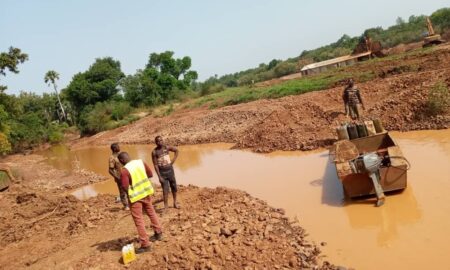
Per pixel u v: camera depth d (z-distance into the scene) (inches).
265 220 348.8
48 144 1987.0
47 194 633.6
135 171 299.4
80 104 2401.6
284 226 339.9
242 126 904.3
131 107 2196.1
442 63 874.1
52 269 304.0
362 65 1301.7
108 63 2603.3
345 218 342.0
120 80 2491.4
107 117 2027.6
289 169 521.7
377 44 1676.9
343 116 675.4
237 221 341.1
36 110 2773.1
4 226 465.7
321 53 2992.1
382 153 418.0
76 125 2432.3
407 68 921.5
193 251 288.5
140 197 298.7
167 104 2249.0
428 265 251.6
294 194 422.9
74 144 1800.0
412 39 2239.2
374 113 636.1
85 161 1148.5
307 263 269.9
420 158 438.6
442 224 295.9
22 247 378.3
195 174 631.2
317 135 623.5
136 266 280.8
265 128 732.0
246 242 297.3
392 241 290.0
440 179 371.2
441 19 2110.0
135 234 344.5
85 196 649.6
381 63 1182.9
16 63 1273.4
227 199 410.3
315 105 739.4
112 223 390.6
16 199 581.9
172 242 308.5
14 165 1235.2
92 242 346.9
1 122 1475.1
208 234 314.7
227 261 275.0
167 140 1052.5
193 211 386.3
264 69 3326.8
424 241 279.9
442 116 552.1
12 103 1526.8
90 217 415.5
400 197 356.2
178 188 488.4
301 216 362.0
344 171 363.9
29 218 489.7
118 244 327.3
